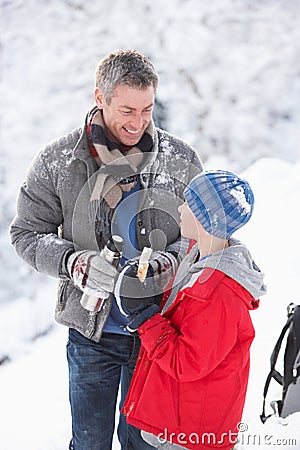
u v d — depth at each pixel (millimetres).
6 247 15000
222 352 3232
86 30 15930
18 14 15938
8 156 15547
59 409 5953
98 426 3863
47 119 15711
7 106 15750
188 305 3285
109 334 3773
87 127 3605
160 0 15961
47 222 3791
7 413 6016
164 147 3760
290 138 15609
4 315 13734
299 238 7074
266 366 5203
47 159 3682
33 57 15867
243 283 3295
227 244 3475
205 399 3330
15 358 12617
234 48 15820
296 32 15828
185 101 15758
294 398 3441
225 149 15688
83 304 3570
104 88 3463
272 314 5879
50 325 13891
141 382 3469
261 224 7672
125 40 15875
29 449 5332
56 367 6910
